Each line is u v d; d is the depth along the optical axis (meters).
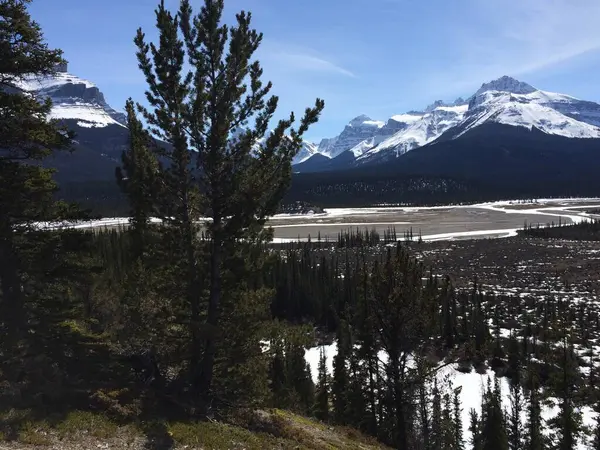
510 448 35.75
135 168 15.56
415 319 21.36
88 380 14.16
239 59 15.54
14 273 13.93
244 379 16.25
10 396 11.53
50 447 9.62
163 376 17.28
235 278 15.80
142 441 11.13
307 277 81.50
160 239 15.52
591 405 34.44
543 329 57.12
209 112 15.65
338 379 34.75
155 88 15.07
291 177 16.42
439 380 36.16
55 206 14.91
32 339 14.18
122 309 17.97
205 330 14.59
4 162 13.84
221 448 11.86
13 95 13.40
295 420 19.64
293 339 18.08
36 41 13.77
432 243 149.50
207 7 15.24
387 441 23.53
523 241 148.88
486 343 34.38
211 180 15.77
